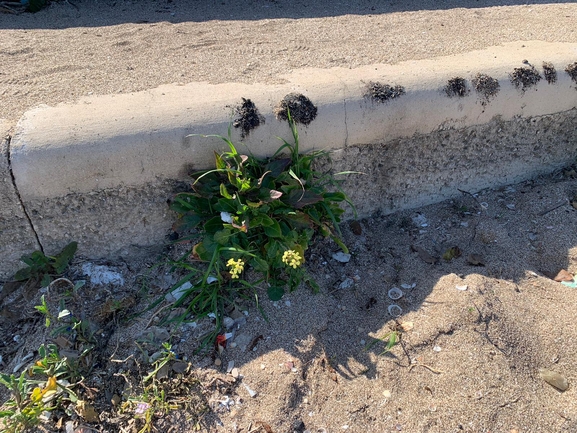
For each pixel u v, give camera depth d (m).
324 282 2.46
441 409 1.92
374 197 2.79
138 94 2.42
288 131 2.38
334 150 2.51
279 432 1.88
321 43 3.12
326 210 2.37
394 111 2.53
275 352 2.11
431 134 2.68
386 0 4.11
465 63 2.77
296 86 2.48
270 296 2.27
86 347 2.10
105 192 2.25
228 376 2.03
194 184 2.22
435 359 2.08
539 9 3.83
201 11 3.78
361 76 2.59
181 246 2.46
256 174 2.33
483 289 2.32
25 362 2.07
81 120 2.19
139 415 1.89
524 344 2.15
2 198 2.14
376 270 2.54
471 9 3.86
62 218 2.28
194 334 2.17
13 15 3.65
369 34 3.29
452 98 2.62
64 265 2.34
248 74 2.65
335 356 2.13
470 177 2.96
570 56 2.91
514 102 2.76
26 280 2.37
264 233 2.29
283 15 3.70
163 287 2.34
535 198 2.96
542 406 1.95
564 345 2.16
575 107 2.93
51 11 3.73
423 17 3.66
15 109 2.29
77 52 2.98
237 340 2.16
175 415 1.92
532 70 2.77
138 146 2.18
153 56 2.92
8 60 2.85
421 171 2.81
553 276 2.52
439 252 2.65
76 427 1.87
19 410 1.84
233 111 2.31
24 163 2.08
